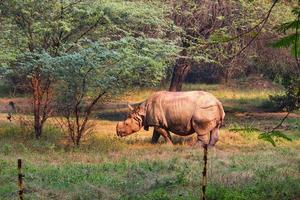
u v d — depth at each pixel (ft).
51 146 94.17
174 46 105.50
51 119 126.21
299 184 63.26
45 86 105.40
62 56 94.27
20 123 112.98
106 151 96.17
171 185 64.69
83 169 76.84
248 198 57.31
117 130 106.93
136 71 101.30
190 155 90.33
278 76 158.40
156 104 104.73
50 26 103.50
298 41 25.21
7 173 71.56
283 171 74.38
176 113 102.53
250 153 93.66
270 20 119.44
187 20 130.62
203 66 209.67
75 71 94.63
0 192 61.36
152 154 93.09
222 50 126.52
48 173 73.15
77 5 103.65
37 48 106.32
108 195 61.21
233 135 111.45
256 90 204.85
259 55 141.59
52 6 103.40
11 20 105.50
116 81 100.58
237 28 129.70
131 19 107.24
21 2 101.81
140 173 74.02
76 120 100.17
